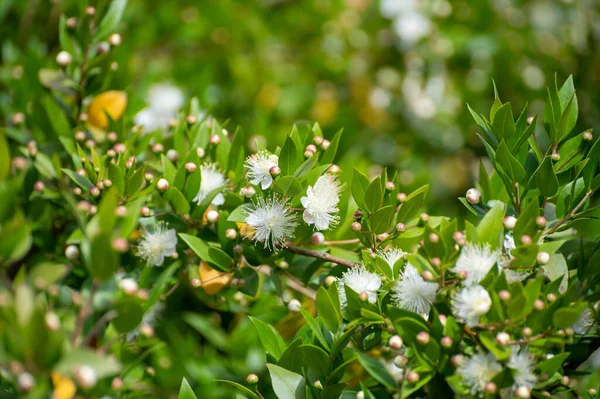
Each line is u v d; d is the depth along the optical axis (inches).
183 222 31.5
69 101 34.7
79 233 30.9
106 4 34.4
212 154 32.6
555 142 30.9
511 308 28.5
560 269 29.8
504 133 30.7
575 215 30.6
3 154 28.4
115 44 33.9
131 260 31.7
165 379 34.5
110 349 30.3
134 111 34.7
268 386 33.6
